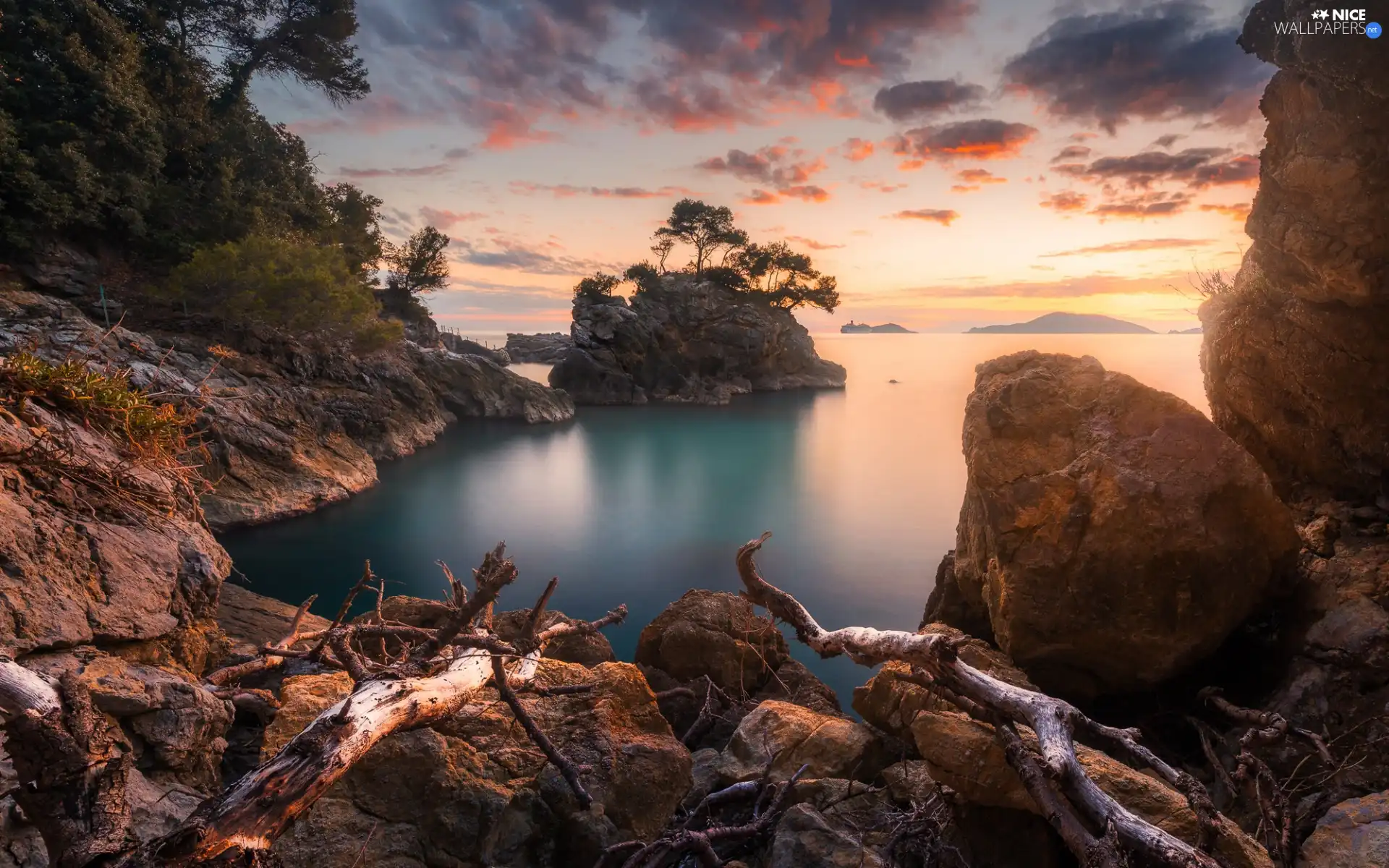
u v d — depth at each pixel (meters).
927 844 5.55
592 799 5.19
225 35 57.44
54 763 2.53
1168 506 8.87
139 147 44.84
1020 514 9.54
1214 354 13.55
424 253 78.88
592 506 37.25
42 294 34.50
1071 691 9.53
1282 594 9.56
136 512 5.73
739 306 95.50
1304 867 5.41
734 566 27.47
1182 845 4.34
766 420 71.44
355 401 43.12
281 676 7.07
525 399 64.62
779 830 5.40
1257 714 8.07
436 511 34.78
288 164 57.78
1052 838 5.27
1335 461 11.68
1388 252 9.22
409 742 4.98
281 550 28.16
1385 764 7.43
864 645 6.91
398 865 4.47
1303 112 9.73
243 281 40.09
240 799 3.41
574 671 6.55
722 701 9.00
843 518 34.94
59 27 42.38
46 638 4.30
